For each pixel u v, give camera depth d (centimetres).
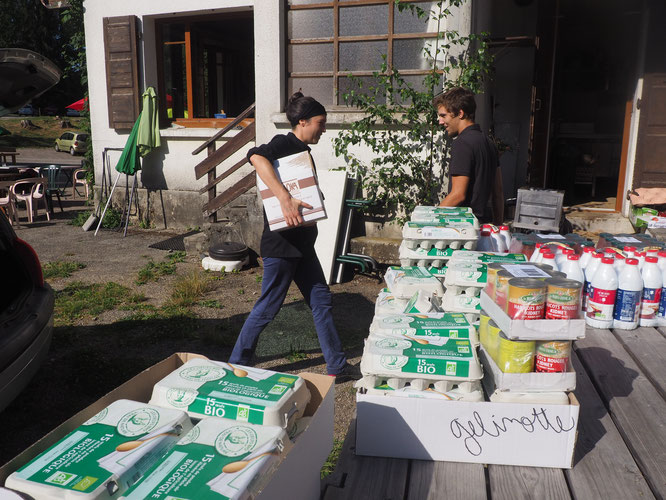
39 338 359
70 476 115
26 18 4403
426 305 233
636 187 752
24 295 373
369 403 185
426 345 195
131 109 955
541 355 182
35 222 1121
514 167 900
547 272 197
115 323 552
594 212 801
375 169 709
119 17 930
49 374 447
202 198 949
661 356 247
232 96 1129
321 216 320
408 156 688
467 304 251
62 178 1848
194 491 110
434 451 184
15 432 370
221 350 495
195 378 158
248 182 777
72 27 1074
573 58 983
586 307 288
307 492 150
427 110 660
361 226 730
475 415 181
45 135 4041
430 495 166
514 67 875
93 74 980
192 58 985
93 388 423
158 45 962
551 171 970
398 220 700
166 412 140
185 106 1005
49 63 379
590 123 972
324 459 166
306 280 383
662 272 284
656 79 728
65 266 758
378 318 221
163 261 788
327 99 743
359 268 726
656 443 187
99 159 1012
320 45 730
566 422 177
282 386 153
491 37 807
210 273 730
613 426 199
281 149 337
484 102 761
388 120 675
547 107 805
